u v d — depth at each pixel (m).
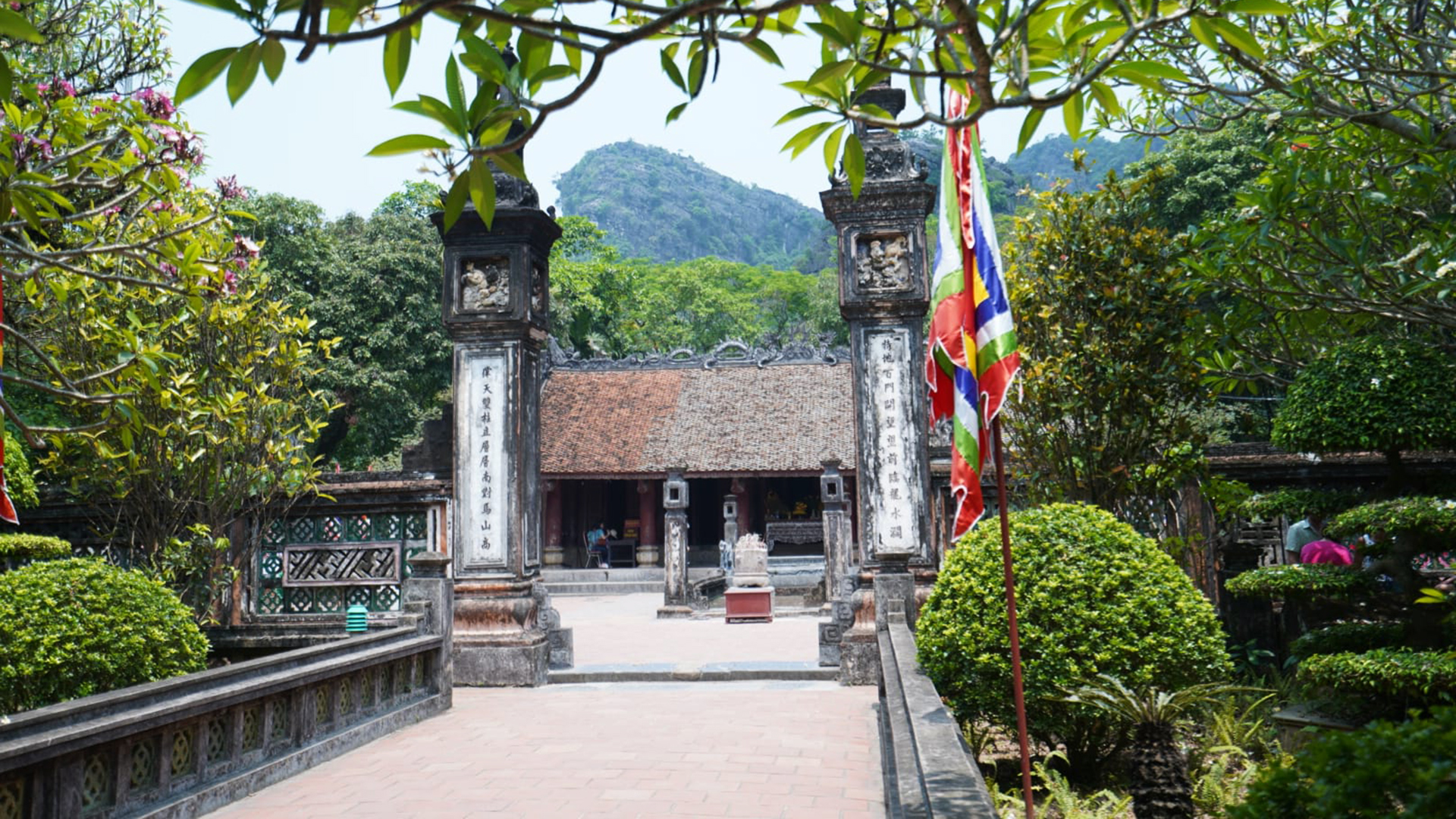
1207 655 5.69
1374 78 6.12
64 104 5.04
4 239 4.88
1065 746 6.35
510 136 7.32
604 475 29.22
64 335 8.55
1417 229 6.89
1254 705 6.84
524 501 10.05
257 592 10.52
